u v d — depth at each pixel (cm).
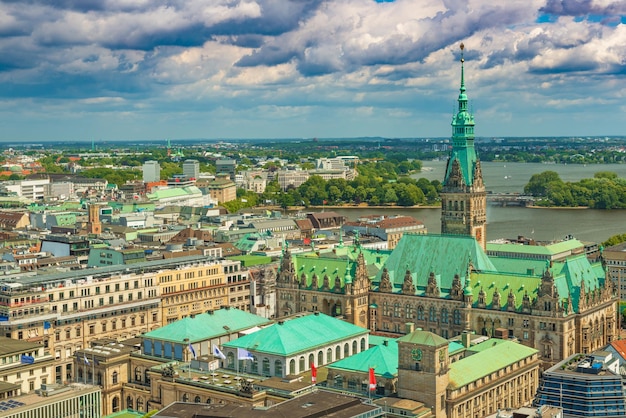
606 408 19938
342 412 18038
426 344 19588
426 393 19700
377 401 19725
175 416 17900
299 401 18562
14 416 18725
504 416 19325
